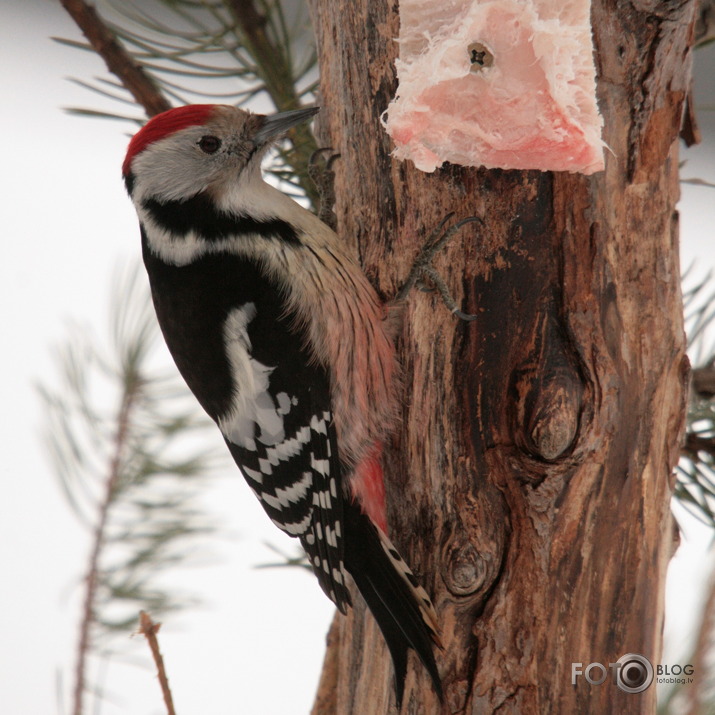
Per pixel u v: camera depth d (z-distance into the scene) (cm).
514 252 484
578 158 460
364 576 549
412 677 514
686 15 448
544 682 491
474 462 496
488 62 470
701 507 561
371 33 518
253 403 607
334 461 577
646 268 480
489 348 491
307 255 589
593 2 458
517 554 487
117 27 595
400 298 538
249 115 609
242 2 584
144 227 627
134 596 604
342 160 564
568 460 473
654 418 487
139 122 635
